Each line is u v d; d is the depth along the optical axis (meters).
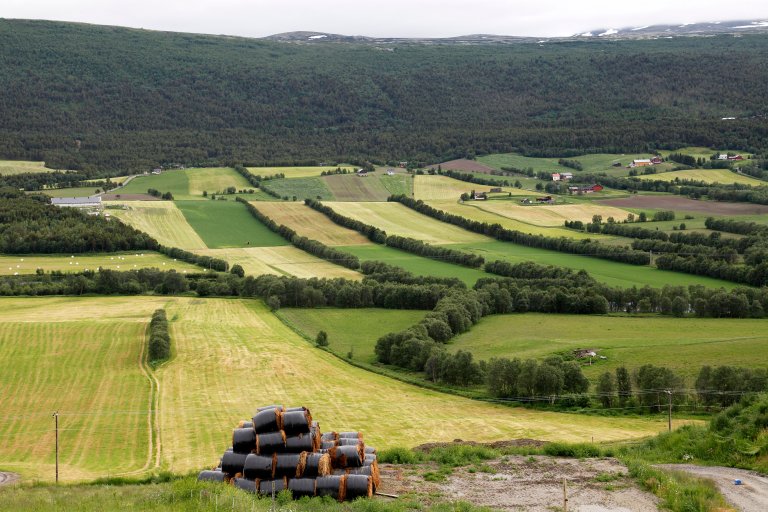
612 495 47.88
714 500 45.28
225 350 134.62
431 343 126.62
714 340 123.31
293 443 49.50
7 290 177.00
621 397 100.62
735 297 145.12
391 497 48.66
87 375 120.88
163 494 48.16
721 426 59.09
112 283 181.62
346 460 49.72
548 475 52.66
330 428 91.88
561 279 167.25
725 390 95.75
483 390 111.88
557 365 107.00
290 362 127.56
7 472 75.38
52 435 92.94
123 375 120.94
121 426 96.19
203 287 180.88
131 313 161.12
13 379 118.75
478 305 153.00
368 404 104.56
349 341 142.62
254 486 48.44
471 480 52.19
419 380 118.00
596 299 155.00
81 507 48.31
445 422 94.56
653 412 97.44
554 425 91.38
